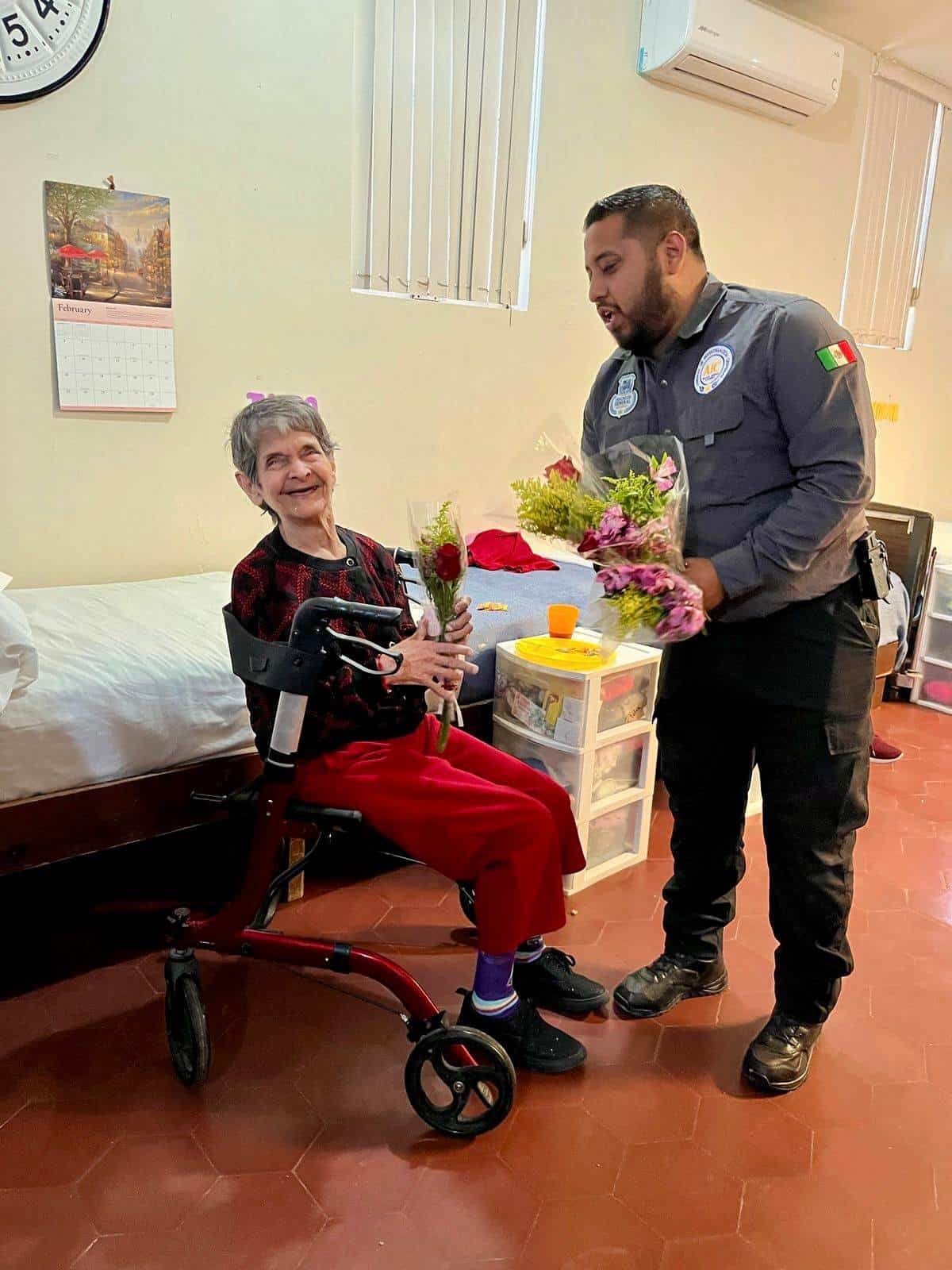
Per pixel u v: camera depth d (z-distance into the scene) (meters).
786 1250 1.37
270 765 1.52
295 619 1.46
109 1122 1.54
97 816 1.76
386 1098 1.64
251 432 1.59
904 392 5.13
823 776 1.61
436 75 3.11
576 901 2.33
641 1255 1.35
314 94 2.79
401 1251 1.33
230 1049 1.74
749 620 1.62
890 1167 1.54
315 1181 1.45
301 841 2.22
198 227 2.66
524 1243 1.36
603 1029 1.85
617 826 2.47
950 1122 1.65
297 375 2.96
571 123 3.46
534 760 2.34
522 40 3.29
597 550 1.48
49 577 2.61
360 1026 1.82
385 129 3.04
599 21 3.43
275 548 1.63
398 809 1.54
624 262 1.54
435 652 1.52
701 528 1.62
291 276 2.87
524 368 3.54
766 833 1.71
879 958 2.16
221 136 2.65
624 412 1.73
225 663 1.92
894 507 4.02
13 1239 1.32
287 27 2.70
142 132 2.52
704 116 3.84
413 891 2.33
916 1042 1.87
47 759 1.68
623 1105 1.65
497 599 2.69
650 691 2.40
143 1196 1.40
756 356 1.52
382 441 3.21
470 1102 1.63
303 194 2.84
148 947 2.05
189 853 2.42
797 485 1.53
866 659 1.61
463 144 3.24
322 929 2.14
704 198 3.95
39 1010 1.82
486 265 3.42
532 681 2.29
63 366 2.49
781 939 1.72
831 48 3.83
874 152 4.56
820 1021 1.75
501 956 1.62
